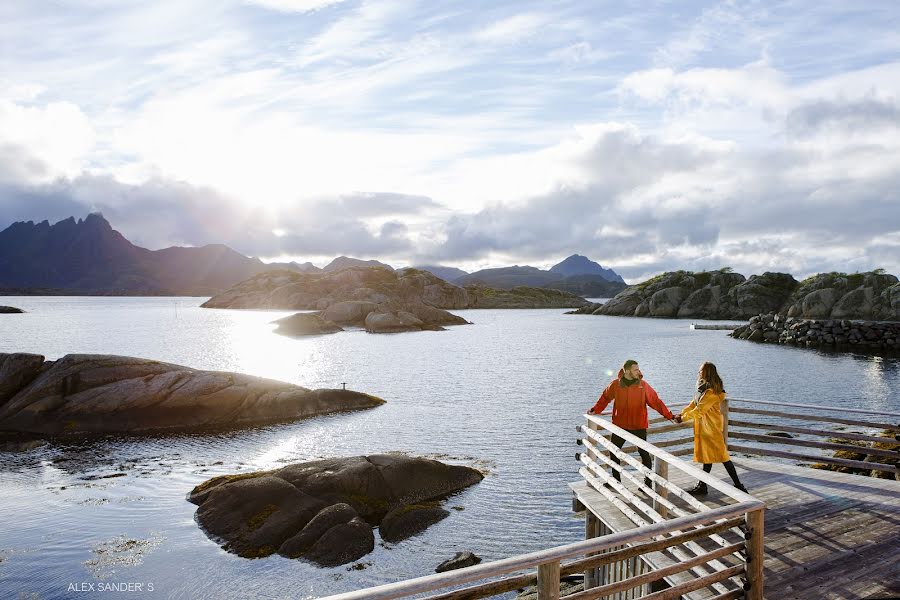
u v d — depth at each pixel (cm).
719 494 908
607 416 1006
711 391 884
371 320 10025
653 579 544
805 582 647
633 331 9931
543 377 4562
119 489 1967
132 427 2881
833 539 754
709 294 14138
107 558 1444
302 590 1308
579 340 8106
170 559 1438
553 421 2989
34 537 1567
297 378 4522
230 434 2795
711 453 895
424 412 3244
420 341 7956
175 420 2947
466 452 2412
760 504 579
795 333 7469
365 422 3008
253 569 1395
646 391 901
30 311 17350
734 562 680
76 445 2614
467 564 1409
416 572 1395
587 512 979
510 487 1972
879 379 4278
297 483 1772
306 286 17712
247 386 3172
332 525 1555
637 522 742
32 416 2883
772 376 4438
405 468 1916
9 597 1268
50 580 1341
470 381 4366
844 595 620
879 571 668
